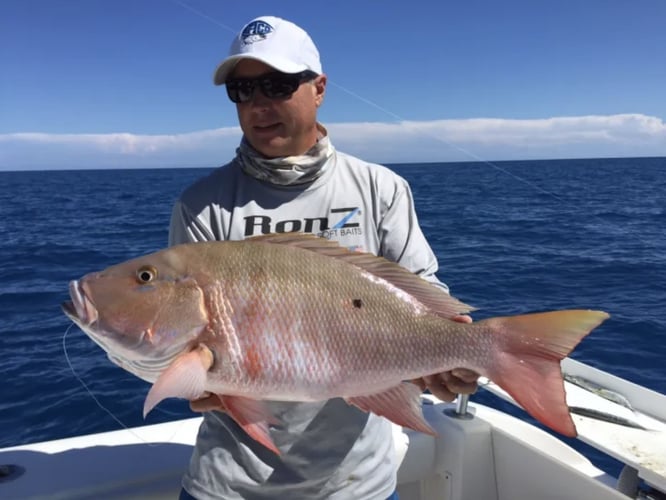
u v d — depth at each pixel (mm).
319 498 1949
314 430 1931
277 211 2018
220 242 1765
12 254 13508
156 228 18781
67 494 2271
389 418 1722
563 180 47031
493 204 26547
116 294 1680
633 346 6414
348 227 2039
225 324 1661
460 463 2771
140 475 2395
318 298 1713
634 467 2164
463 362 1750
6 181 76125
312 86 1998
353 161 2139
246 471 1925
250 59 1896
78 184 63531
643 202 26719
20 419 4695
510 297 8938
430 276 2094
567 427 1608
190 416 4715
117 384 5289
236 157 2084
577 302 8523
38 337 6715
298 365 1687
